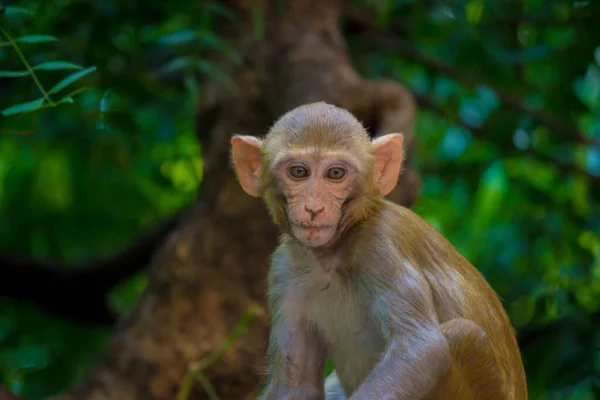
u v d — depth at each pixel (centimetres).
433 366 750
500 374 798
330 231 779
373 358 838
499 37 1419
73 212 1652
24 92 1236
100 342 1650
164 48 1364
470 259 1602
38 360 1603
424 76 1678
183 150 1645
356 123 812
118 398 1206
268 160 812
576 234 1462
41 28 1255
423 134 1723
